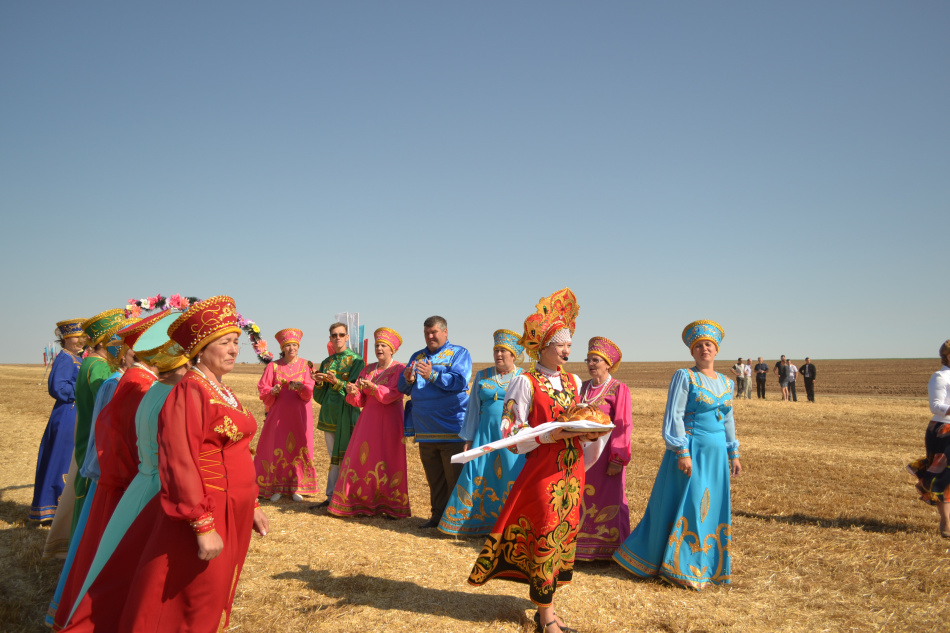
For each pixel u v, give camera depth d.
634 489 9.17
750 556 6.05
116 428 3.80
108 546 3.33
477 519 6.73
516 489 4.30
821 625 4.54
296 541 6.36
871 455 12.53
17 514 7.30
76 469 5.55
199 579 3.18
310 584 5.14
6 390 27.67
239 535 3.46
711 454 5.42
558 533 4.21
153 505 3.33
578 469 4.34
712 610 4.78
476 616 4.61
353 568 5.55
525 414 4.25
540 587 4.15
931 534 6.77
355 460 7.60
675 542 5.31
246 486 3.46
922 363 108.62
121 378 4.08
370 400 7.73
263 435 8.69
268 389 8.48
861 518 7.52
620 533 5.94
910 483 9.72
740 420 19.09
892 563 5.82
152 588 3.10
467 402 7.34
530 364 4.72
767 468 10.88
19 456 11.31
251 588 5.02
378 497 7.61
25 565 5.56
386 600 4.86
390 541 6.51
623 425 5.93
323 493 9.32
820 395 38.81
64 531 5.64
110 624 3.22
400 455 7.72
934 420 6.74
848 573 5.57
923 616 4.70
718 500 5.38
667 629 4.46
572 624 4.48
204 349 3.41
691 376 5.48
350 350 8.52
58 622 3.72
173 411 3.16
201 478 3.16
